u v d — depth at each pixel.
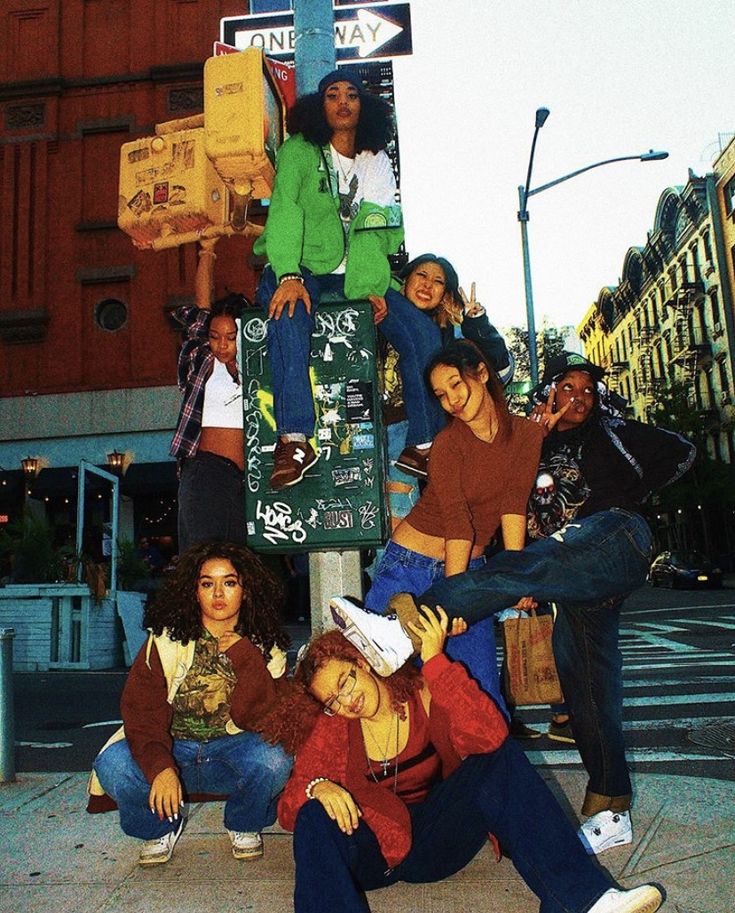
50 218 24.38
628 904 2.37
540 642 4.31
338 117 3.61
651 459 3.45
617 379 60.47
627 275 54.56
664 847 3.29
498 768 2.56
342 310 3.41
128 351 23.81
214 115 3.48
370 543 3.29
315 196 3.62
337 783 2.64
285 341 3.32
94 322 23.97
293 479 3.25
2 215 24.38
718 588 28.94
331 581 3.49
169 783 2.99
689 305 44.75
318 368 3.37
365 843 2.61
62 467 22.97
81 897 3.02
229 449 3.95
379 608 3.28
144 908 2.91
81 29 24.88
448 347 3.17
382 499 3.32
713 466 39.38
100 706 8.89
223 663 3.24
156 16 24.78
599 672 3.27
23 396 23.33
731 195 40.47
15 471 22.95
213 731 3.28
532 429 3.22
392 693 2.68
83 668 12.54
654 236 48.66
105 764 3.18
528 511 3.57
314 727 2.68
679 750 5.77
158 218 4.07
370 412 3.33
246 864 3.31
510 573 2.84
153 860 3.30
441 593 2.77
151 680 3.18
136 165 4.13
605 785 3.31
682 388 42.06
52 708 8.82
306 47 3.93
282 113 3.95
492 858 3.29
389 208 3.72
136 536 23.00
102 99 24.66
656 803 3.87
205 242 4.30
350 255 3.68
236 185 3.78
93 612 12.96
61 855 3.47
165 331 23.61
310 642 2.76
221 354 3.96
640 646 13.05
